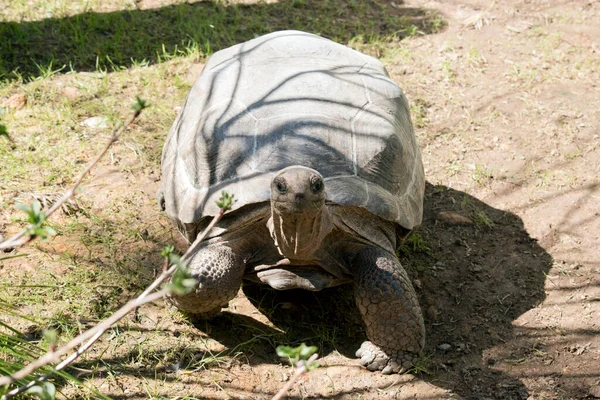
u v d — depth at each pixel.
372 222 3.23
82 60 5.27
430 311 3.55
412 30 5.80
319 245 3.00
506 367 3.26
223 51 4.07
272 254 3.21
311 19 5.94
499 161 4.57
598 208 4.18
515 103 5.04
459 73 5.37
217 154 3.24
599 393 3.11
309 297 3.60
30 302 3.39
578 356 3.30
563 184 4.36
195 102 3.70
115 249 3.78
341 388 3.13
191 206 3.20
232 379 3.14
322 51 3.80
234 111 3.38
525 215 4.18
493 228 4.10
